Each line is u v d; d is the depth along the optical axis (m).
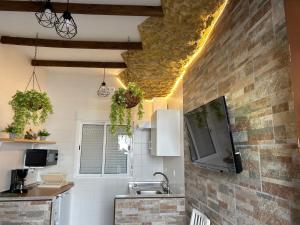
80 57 3.67
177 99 3.77
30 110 2.73
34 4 2.23
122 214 2.79
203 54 2.55
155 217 2.84
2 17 2.57
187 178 2.96
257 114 1.45
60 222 3.25
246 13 1.63
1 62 2.97
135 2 2.23
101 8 2.25
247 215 1.53
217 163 1.88
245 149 1.58
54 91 4.43
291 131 1.15
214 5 1.98
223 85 1.99
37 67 3.99
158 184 4.35
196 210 2.46
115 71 4.29
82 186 4.23
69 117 4.41
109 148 4.48
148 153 4.53
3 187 3.06
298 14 0.94
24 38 2.98
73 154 4.29
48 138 4.26
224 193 1.90
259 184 1.41
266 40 1.38
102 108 4.51
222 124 1.74
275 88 1.28
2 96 2.99
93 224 4.13
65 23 1.72
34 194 2.98
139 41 3.02
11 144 3.28
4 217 2.66
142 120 4.56
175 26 2.35
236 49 1.76
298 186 1.09
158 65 3.29
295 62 0.94
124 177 4.39
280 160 1.22
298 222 1.08
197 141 2.36
